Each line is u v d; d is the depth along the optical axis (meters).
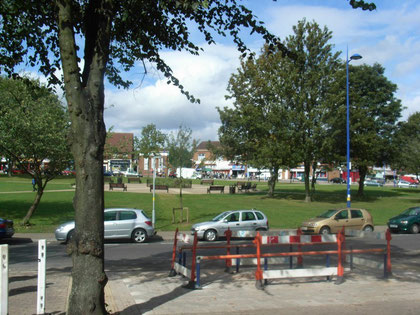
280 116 33.06
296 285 8.21
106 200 30.66
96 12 5.54
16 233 18.44
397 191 54.16
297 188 55.41
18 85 17.80
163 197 34.53
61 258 12.38
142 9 7.48
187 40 8.36
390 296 7.24
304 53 33.41
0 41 7.68
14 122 18.08
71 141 5.19
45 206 26.33
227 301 6.85
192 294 7.39
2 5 6.81
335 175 95.94
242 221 17.94
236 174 109.06
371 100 42.69
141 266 11.05
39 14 7.36
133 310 6.20
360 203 36.00
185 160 23.69
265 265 9.73
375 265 9.23
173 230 20.09
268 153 32.84
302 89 33.59
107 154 30.48
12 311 6.22
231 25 8.01
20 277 9.20
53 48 7.81
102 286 5.14
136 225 16.91
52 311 6.21
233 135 40.78
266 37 8.04
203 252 13.56
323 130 32.66
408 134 43.25
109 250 14.54
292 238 8.91
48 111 18.97
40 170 20.11
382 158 44.25
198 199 34.16
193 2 6.29
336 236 9.00
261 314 6.05
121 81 8.87
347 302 6.80
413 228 20.39
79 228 5.10
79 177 5.14
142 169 85.19
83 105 5.18
